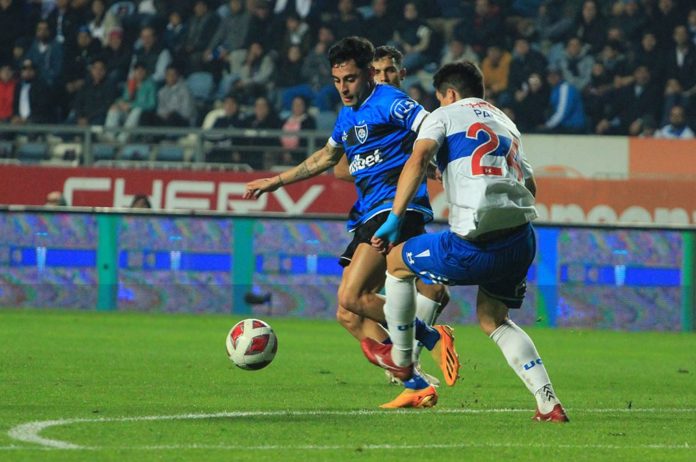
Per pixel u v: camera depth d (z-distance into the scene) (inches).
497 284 855.7
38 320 2057.1
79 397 1001.5
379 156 968.9
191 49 3070.9
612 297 2289.6
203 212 2310.5
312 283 2299.5
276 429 796.6
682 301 2282.2
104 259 2317.9
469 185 816.9
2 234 2313.0
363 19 3048.7
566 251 2289.6
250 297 2301.9
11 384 1103.6
